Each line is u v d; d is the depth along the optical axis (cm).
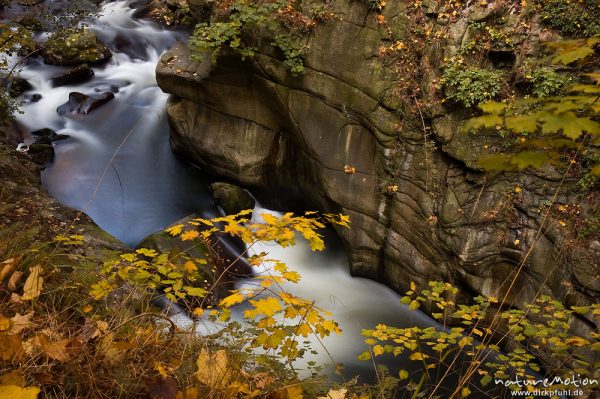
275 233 280
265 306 244
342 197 722
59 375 221
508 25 597
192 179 927
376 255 716
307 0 702
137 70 1120
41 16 1146
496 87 588
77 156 914
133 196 867
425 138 636
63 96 1026
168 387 227
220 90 825
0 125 891
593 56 544
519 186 581
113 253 547
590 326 518
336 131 718
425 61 637
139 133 984
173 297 290
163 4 1282
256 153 845
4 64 722
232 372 258
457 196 613
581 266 532
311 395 325
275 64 734
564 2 571
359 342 610
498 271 598
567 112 151
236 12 734
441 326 644
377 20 665
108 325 271
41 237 498
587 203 545
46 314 272
